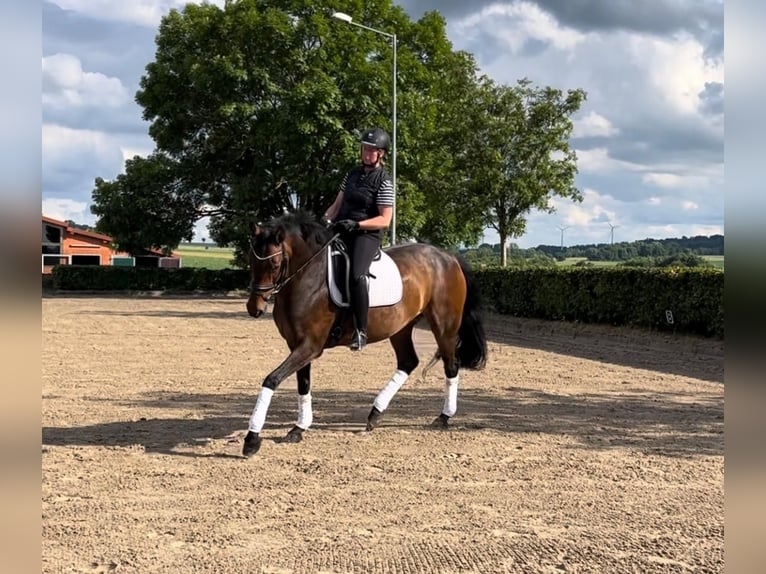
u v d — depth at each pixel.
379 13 34.97
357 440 7.05
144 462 6.16
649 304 17.67
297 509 5.02
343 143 31.56
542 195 32.25
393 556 4.21
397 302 7.09
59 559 4.10
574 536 4.57
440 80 35.66
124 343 15.89
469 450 6.71
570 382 11.05
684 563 4.16
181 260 64.62
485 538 4.52
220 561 4.11
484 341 8.00
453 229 38.62
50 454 6.35
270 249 6.46
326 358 13.59
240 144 37.78
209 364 12.66
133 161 40.25
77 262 53.31
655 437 7.32
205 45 35.84
